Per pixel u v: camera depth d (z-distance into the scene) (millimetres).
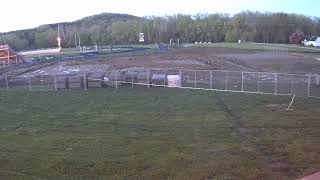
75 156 17672
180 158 16844
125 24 150375
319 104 27984
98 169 15875
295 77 42312
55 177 15141
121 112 27109
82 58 70250
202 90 35469
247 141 19250
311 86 35812
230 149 17953
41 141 20422
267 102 29219
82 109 28594
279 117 24281
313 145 18156
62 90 38031
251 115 25047
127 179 14711
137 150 18281
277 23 133750
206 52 78062
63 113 27438
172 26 146625
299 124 22406
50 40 145875
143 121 24312
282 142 18828
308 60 60344
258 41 131750
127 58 68438
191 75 45312
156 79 38469
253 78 42781
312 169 14961
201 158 16750
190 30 144625
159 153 17703
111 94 34688
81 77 39031
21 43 141000
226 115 25281
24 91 37938
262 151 17500
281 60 60906
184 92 34656
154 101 30812
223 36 142250
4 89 39438
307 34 134500
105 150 18453
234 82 39906
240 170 15102
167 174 15031
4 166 16547
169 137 20484
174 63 58969
